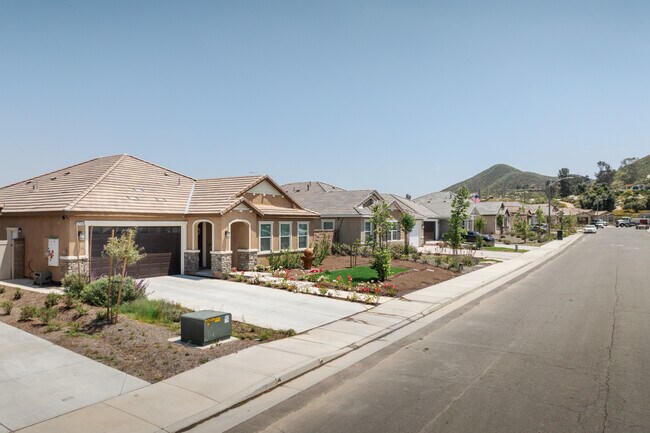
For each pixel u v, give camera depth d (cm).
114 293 1270
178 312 1210
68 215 1702
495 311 1409
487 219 6109
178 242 2095
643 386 752
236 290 1669
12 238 1966
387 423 627
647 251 3647
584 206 13625
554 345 1010
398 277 2025
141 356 884
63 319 1112
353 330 1146
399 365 880
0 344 943
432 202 5588
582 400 697
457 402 696
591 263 2839
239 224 2234
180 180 2472
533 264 2873
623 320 1243
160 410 661
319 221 3434
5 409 658
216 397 707
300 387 771
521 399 704
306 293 1620
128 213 1877
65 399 695
